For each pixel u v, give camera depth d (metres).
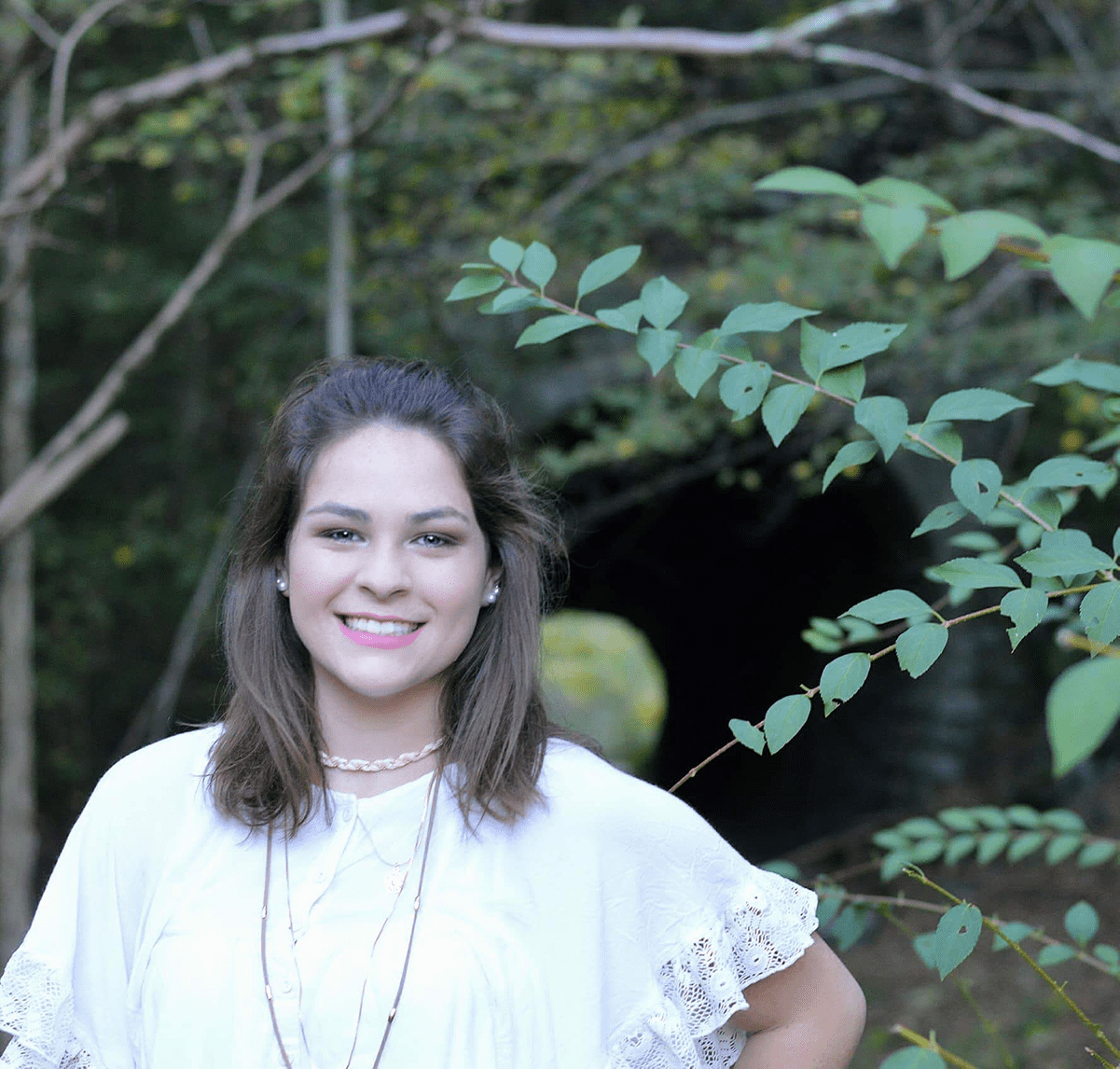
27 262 4.62
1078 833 2.08
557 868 1.45
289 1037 1.38
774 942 1.46
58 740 7.79
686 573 13.74
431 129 5.70
